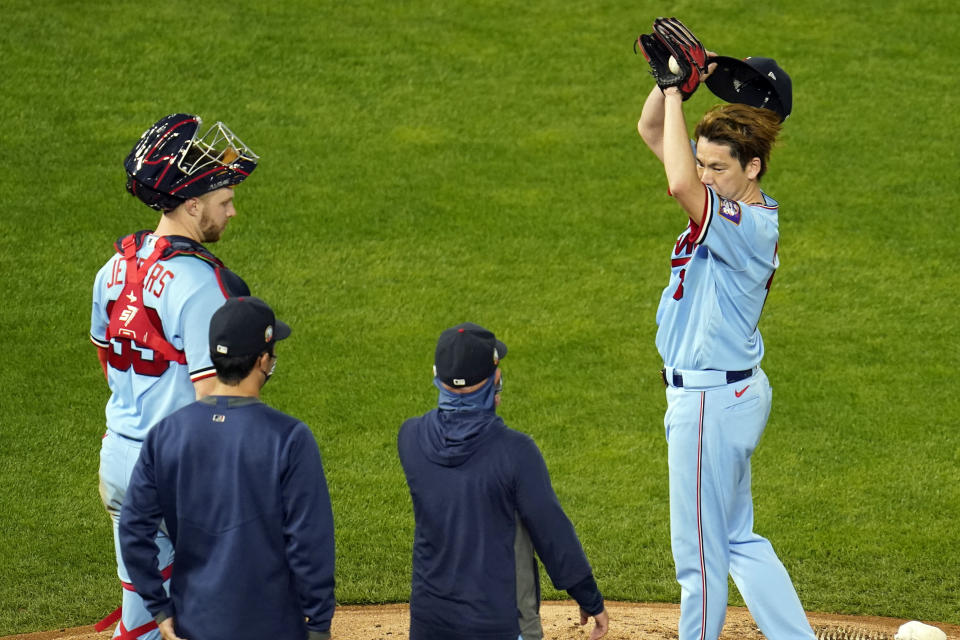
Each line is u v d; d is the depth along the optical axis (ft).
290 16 183.42
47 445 94.58
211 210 55.06
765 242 54.44
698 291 55.16
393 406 102.78
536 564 49.21
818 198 145.59
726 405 55.57
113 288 54.19
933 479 92.22
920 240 135.95
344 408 102.27
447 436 47.09
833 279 127.65
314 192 141.49
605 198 143.95
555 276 126.93
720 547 56.65
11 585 76.79
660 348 57.72
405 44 179.42
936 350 113.80
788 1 199.31
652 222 138.82
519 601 48.26
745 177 56.44
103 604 74.95
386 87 167.73
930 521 86.43
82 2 179.73
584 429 100.17
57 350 108.47
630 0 197.77
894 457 95.66
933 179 150.20
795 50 183.93
